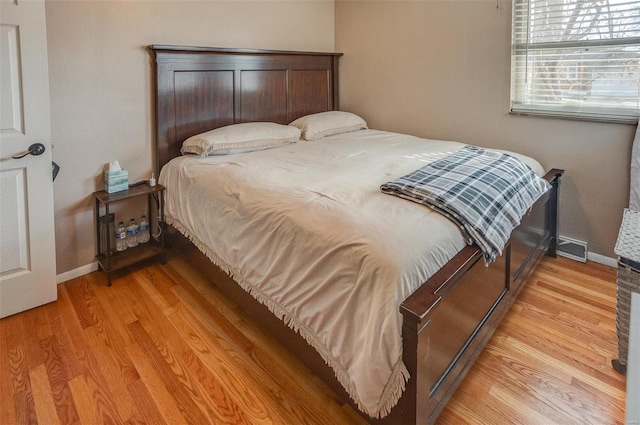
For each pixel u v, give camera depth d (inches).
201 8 105.8
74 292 88.0
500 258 67.0
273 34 124.9
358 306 48.7
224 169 85.2
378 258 47.3
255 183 74.5
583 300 83.0
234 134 101.8
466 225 56.1
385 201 61.6
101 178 94.8
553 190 96.0
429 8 115.9
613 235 95.2
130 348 69.9
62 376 63.1
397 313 44.6
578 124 95.2
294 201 63.9
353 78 142.2
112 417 55.5
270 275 63.0
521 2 97.7
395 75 129.0
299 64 131.9
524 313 79.0
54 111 85.1
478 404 57.4
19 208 76.7
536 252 88.4
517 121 105.0
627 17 83.9
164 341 71.8
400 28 124.2
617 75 88.1
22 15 70.4
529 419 54.8
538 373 63.2
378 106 136.5
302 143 113.7
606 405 56.7
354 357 49.3
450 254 53.0
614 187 92.9
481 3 105.0
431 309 43.1
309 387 61.3
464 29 109.6
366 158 91.6
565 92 96.5
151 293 88.0
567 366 64.6
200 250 85.9
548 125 100.0
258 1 118.9
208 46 109.1
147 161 102.3
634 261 57.3
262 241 64.9
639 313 38.5
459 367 56.4
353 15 136.9
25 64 72.4
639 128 85.2
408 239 50.2
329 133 124.0
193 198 86.6
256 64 119.5
